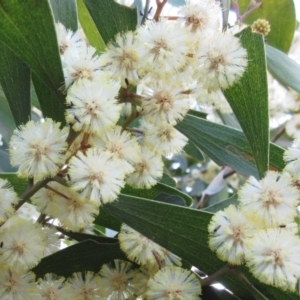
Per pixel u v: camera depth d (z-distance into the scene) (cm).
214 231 12
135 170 13
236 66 12
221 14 14
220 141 14
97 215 14
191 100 14
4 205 12
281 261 11
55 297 13
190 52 12
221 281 13
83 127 11
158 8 13
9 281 12
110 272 13
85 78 12
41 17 11
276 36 23
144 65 12
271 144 14
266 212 12
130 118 13
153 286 12
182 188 29
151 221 12
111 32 13
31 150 11
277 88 28
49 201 13
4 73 13
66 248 14
